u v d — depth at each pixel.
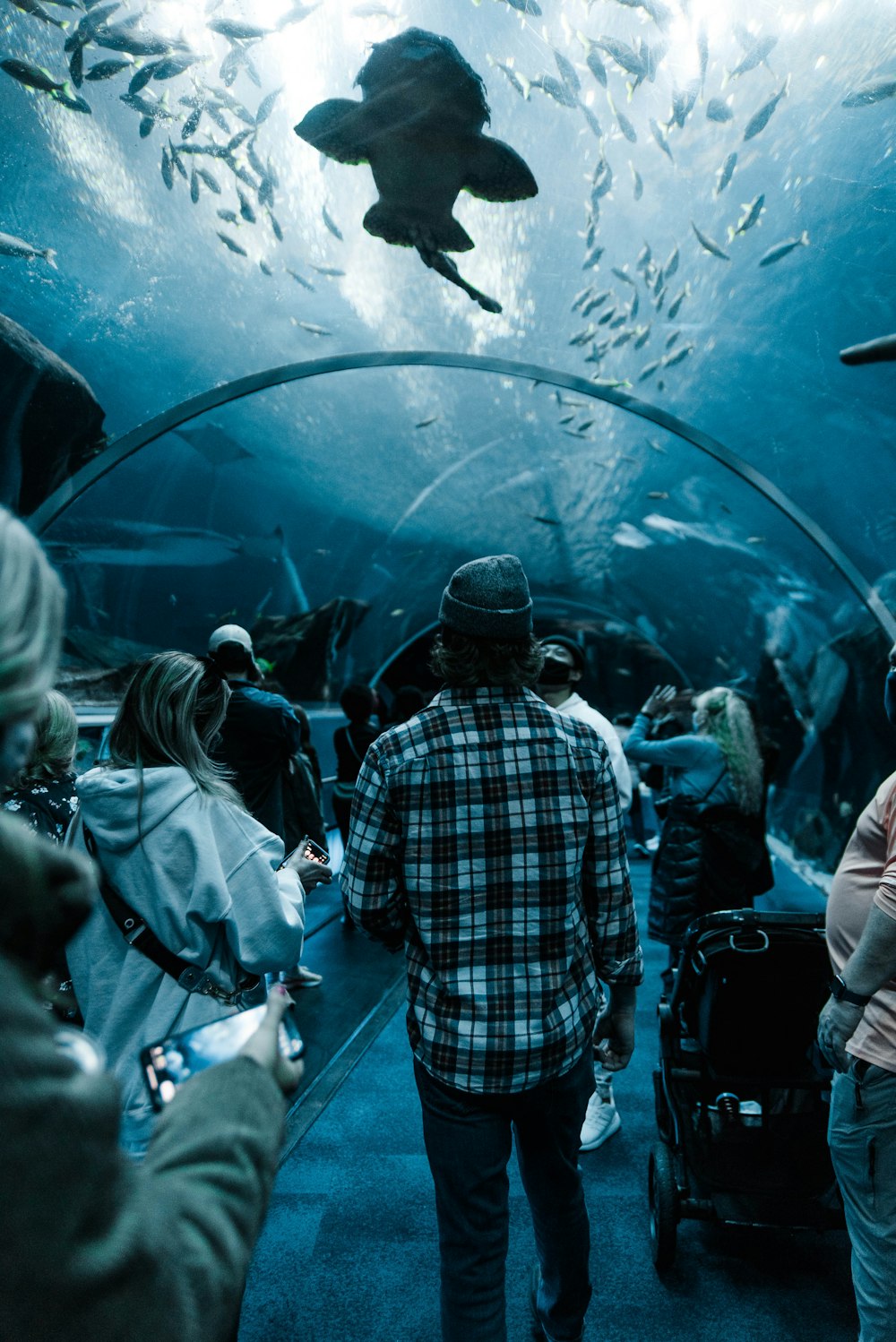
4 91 5.28
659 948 6.35
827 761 11.89
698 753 4.03
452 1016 1.82
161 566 10.75
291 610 14.00
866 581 9.15
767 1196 2.65
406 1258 2.75
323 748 13.75
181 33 5.24
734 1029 2.70
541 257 7.06
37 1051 0.50
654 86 5.68
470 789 1.85
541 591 20.47
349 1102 3.80
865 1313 1.91
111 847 1.72
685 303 7.14
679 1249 2.82
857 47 5.07
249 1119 0.70
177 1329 0.52
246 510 10.87
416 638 19.38
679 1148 2.83
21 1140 0.47
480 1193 1.83
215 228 6.56
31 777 2.12
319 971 5.59
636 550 14.75
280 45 5.41
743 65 5.40
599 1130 3.46
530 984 1.83
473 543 14.96
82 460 7.90
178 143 5.90
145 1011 1.72
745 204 6.24
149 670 1.82
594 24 5.38
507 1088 1.80
